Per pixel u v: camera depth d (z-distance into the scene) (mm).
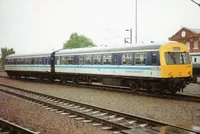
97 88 21844
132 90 19406
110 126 9742
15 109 12820
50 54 27938
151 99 15812
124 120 10594
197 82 28578
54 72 27625
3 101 15266
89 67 22844
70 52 25328
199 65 27734
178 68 17062
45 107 13562
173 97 16250
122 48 19703
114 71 20266
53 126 9656
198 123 10078
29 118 10930
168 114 11664
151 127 9398
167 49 16812
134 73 18547
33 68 30734
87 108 13047
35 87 23359
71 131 8992
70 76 25969
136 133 8609
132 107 13320
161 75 16594
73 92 19438
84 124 10047
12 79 33812
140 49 18125
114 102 14820
